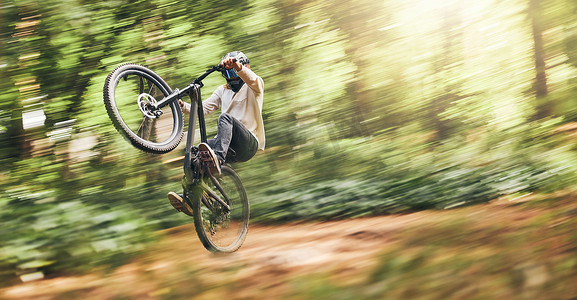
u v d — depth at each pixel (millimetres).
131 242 5344
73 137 7531
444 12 8930
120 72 4250
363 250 4836
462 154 8570
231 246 4793
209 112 4781
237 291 3967
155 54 8227
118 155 7676
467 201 6949
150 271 4562
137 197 7406
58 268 4969
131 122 7699
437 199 7000
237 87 4625
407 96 9086
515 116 9172
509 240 4277
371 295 3527
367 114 9055
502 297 3328
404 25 8906
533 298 3281
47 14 7727
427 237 4715
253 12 8586
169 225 6922
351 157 8758
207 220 4602
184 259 4824
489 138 8859
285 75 8773
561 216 4984
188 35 8398
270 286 4000
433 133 9156
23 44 7598
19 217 5645
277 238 5855
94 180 7363
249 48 8586
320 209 7133
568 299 3209
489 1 8938
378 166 8648
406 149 8781
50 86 7625
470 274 3695
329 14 8773
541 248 3994
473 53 9234
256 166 8625
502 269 3707
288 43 8695
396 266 3936
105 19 8000
